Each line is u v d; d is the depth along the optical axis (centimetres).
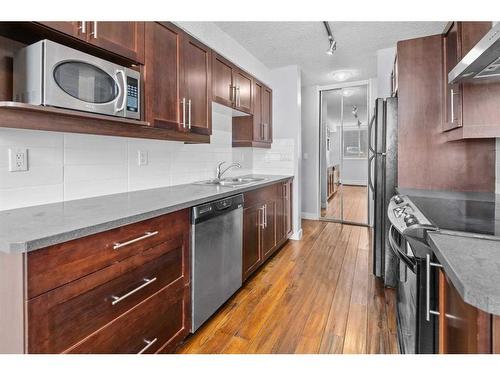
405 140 225
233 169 340
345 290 234
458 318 76
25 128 117
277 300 218
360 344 165
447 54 196
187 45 204
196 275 170
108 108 137
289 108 380
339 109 492
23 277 86
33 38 129
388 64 324
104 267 111
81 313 102
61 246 95
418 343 106
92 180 172
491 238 93
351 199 496
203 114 224
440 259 80
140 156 206
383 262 248
